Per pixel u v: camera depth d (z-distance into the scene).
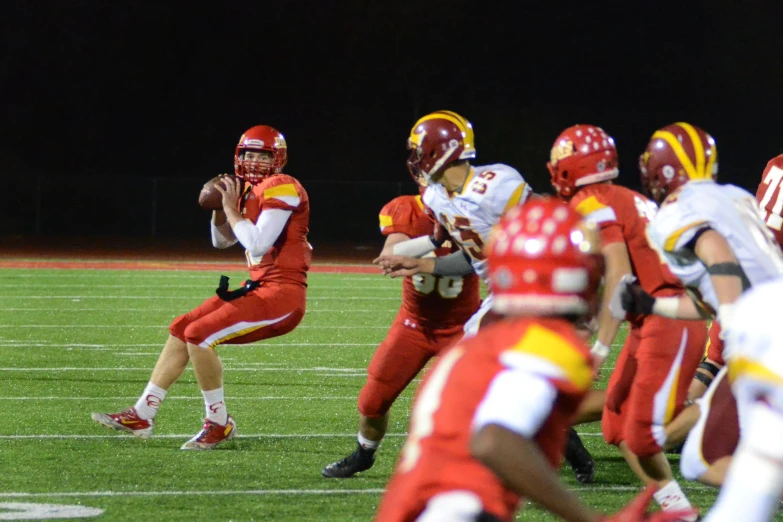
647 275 12.70
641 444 12.45
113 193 84.88
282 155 18.05
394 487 6.32
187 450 17.19
